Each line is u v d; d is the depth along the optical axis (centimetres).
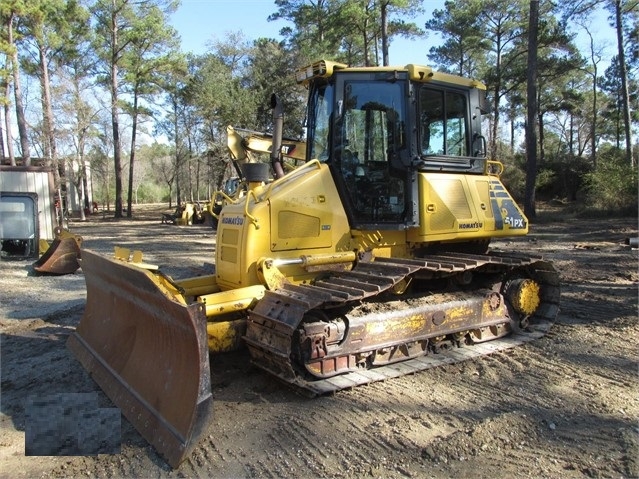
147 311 443
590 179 2597
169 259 1326
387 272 502
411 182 544
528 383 489
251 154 697
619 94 3903
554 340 613
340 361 486
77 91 2967
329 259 532
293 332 434
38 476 350
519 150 4556
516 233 646
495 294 608
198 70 3412
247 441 387
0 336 658
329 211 538
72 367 538
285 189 522
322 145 568
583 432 391
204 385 367
